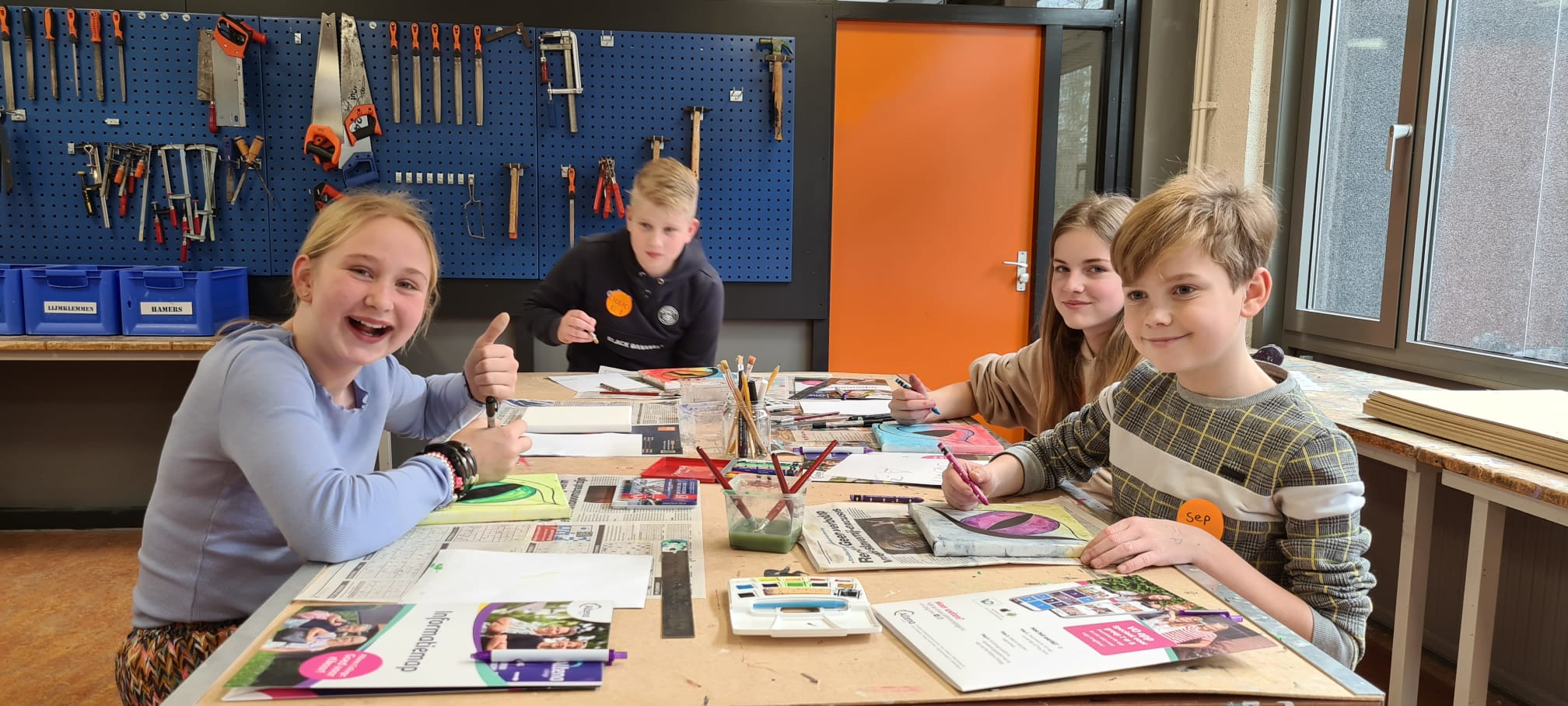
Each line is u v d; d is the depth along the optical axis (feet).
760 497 3.48
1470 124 8.11
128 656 3.72
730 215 11.05
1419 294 8.66
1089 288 5.39
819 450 5.20
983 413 6.47
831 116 11.09
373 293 3.57
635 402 6.50
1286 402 3.74
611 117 10.68
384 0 10.14
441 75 10.30
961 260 11.84
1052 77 11.53
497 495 3.98
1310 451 3.55
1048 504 4.11
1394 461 5.78
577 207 10.73
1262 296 3.76
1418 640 5.88
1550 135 7.36
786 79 10.93
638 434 5.48
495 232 10.64
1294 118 10.26
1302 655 2.69
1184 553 3.41
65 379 10.37
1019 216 11.85
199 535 3.64
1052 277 5.70
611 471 4.63
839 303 11.70
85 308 9.20
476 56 10.31
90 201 9.94
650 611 2.91
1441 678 7.27
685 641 2.71
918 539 3.64
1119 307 5.44
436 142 10.41
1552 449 4.86
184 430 3.60
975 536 3.55
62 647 7.66
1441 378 8.36
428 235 3.80
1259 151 10.52
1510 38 7.70
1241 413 3.77
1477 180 8.05
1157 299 3.67
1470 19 8.10
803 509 3.63
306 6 10.05
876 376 7.72
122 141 9.97
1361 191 9.48
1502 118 7.79
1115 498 4.30
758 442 4.92
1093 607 2.94
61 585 8.93
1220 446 3.80
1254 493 3.69
